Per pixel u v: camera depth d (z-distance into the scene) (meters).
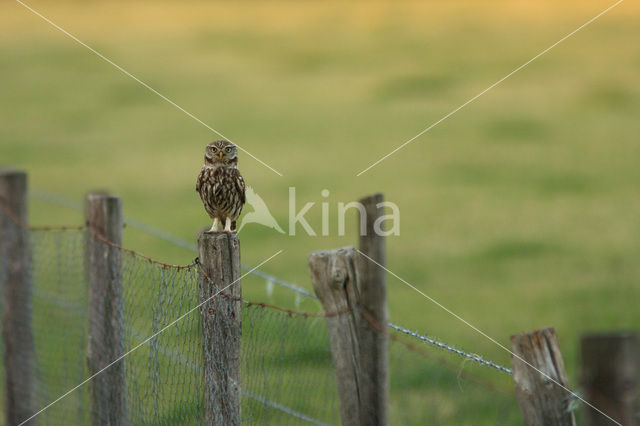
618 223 19.30
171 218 21.11
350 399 5.00
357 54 55.12
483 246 18.00
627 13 61.47
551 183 24.39
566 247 17.64
